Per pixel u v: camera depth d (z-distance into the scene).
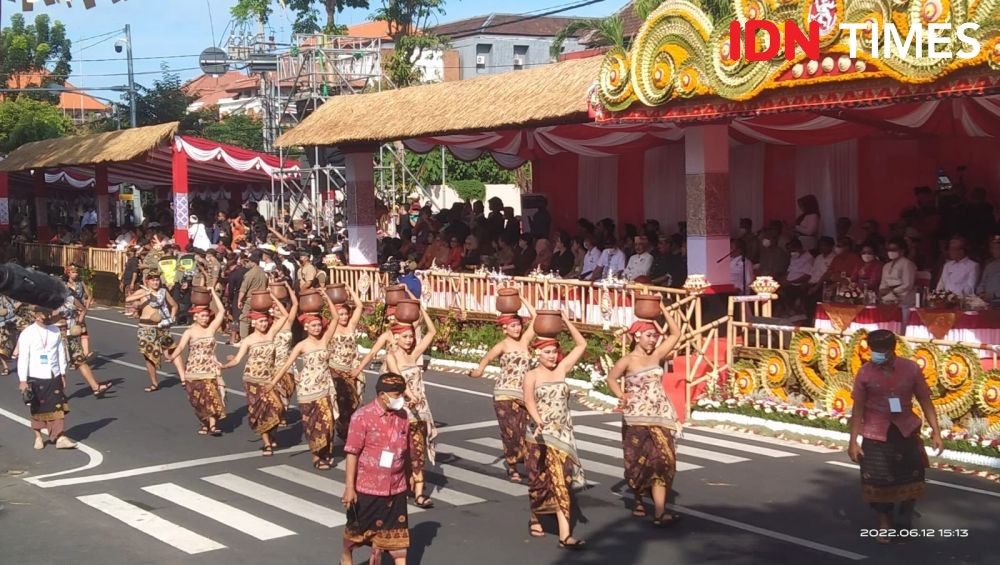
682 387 14.84
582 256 20.89
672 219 22.94
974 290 14.64
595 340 16.98
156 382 17.81
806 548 8.80
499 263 21.81
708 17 14.50
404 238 26.09
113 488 11.41
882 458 8.97
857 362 13.16
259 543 9.27
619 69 15.88
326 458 12.09
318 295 12.09
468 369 19.52
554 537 9.32
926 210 17.31
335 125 24.20
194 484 11.49
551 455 9.05
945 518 9.70
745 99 14.26
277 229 32.34
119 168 37.72
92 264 33.44
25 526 10.01
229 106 75.25
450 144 25.08
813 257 18.25
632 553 8.76
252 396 12.80
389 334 12.02
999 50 11.53
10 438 14.26
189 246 26.53
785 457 12.42
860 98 13.11
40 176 40.22
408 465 8.15
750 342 15.28
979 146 18.41
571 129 21.98
